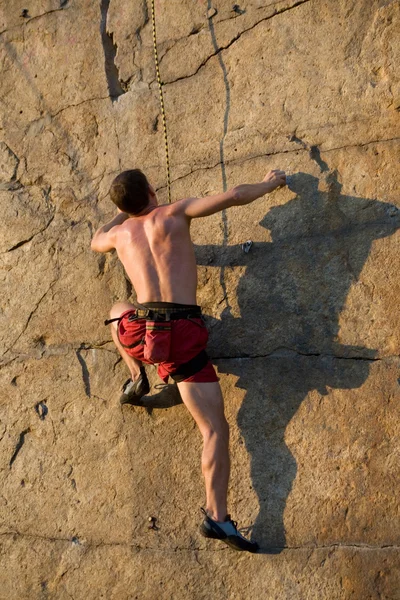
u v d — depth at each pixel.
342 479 3.64
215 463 3.66
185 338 3.64
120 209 3.92
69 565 4.20
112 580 4.07
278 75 4.09
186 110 4.33
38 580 4.27
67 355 4.46
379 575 3.48
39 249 4.65
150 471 4.11
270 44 4.13
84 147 4.62
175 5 4.43
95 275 4.46
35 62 4.83
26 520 4.38
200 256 4.18
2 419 4.56
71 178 4.63
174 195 4.29
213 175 4.20
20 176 4.79
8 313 4.67
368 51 3.86
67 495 4.30
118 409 4.26
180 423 4.09
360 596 3.50
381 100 3.81
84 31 4.70
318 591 3.59
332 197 3.87
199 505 3.96
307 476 3.72
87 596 4.12
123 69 4.56
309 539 3.67
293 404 3.82
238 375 3.97
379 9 3.86
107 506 4.18
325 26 3.99
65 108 4.70
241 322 4.01
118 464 4.20
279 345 3.90
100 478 4.23
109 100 4.57
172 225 3.76
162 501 4.05
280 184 3.91
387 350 3.64
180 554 3.95
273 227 4.00
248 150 4.12
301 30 4.05
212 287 4.12
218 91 4.25
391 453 3.55
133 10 4.57
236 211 4.12
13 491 4.45
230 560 3.83
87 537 4.20
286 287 3.92
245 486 3.86
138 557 4.04
